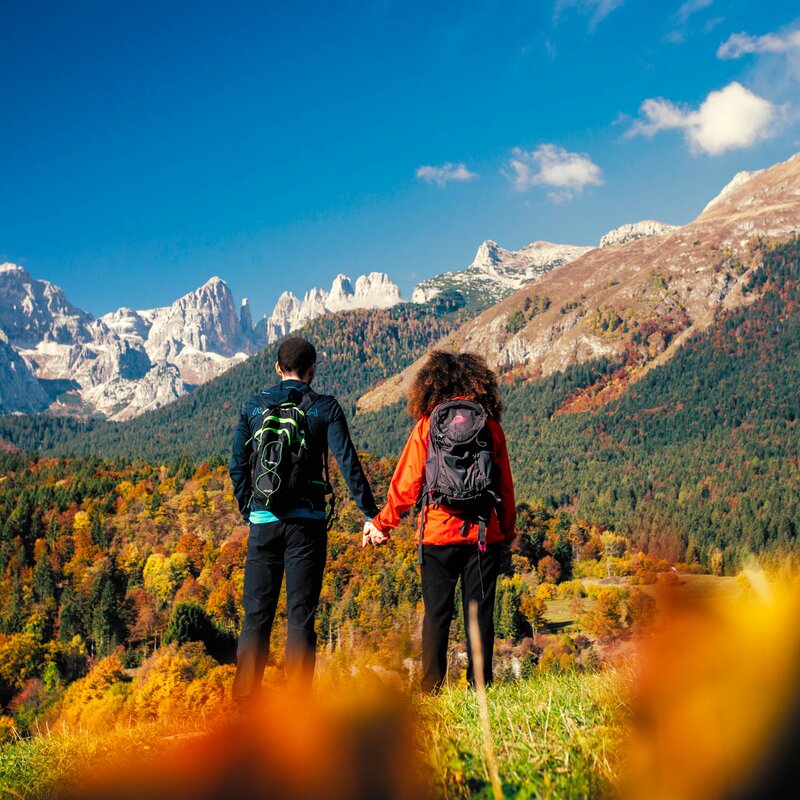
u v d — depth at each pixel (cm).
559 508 19638
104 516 13300
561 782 143
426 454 474
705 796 62
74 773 256
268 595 461
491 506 457
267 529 455
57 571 11419
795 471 18425
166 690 4150
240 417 482
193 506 13412
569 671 360
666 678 65
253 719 179
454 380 477
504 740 205
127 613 9525
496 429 473
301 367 486
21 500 13788
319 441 468
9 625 9681
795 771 58
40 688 7575
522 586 8050
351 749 163
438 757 169
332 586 6600
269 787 162
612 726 134
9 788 270
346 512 8831
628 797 69
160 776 174
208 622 7438
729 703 61
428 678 445
